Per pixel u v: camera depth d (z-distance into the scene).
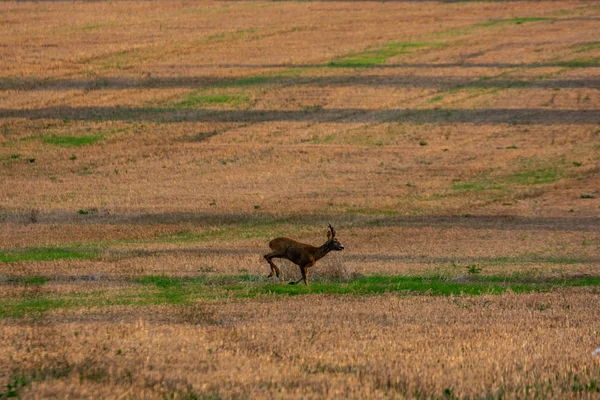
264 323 42.38
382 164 112.50
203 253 69.56
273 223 85.69
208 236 79.75
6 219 85.69
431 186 102.69
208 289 53.38
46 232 80.38
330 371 32.12
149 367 31.98
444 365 32.81
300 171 108.81
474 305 48.47
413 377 30.73
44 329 39.44
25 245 74.19
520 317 44.88
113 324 41.03
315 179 105.44
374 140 123.81
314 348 36.06
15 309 45.88
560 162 113.19
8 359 33.06
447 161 114.00
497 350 35.72
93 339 37.09
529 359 33.94
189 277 58.16
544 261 67.94
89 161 112.38
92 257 66.69
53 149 116.94
